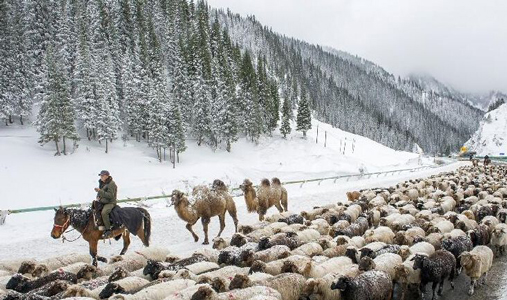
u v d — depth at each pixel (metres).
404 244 13.47
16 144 62.81
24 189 50.28
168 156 71.94
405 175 47.41
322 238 13.20
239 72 101.56
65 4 86.81
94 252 12.66
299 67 198.38
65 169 58.06
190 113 82.75
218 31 118.38
